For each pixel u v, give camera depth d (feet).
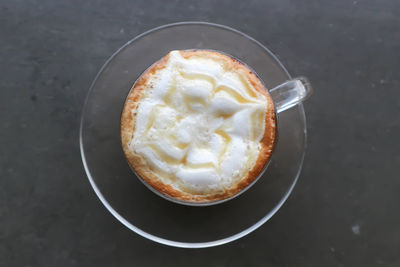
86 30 1.12
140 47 1.03
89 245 1.07
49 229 1.07
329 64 1.12
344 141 1.11
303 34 1.13
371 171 1.10
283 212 1.09
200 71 0.92
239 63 0.96
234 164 0.89
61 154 1.09
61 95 1.11
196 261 1.07
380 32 1.12
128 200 1.00
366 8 1.13
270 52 1.04
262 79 1.04
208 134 0.91
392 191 1.10
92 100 1.02
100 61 1.11
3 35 1.11
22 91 1.10
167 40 1.04
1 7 1.12
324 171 1.10
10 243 1.07
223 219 1.00
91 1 1.12
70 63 1.11
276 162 1.01
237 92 0.92
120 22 1.12
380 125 1.11
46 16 1.12
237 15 1.13
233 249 1.07
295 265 1.07
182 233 0.99
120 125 1.00
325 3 1.13
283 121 1.02
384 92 1.12
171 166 0.89
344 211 1.09
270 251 1.08
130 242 1.07
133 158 0.91
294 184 1.01
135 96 0.93
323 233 1.09
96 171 1.00
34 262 1.07
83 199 1.08
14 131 1.09
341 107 1.12
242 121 0.90
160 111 0.91
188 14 1.13
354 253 1.08
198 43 1.04
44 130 1.10
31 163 1.09
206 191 0.89
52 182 1.08
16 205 1.08
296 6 1.13
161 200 1.00
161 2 1.13
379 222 1.09
